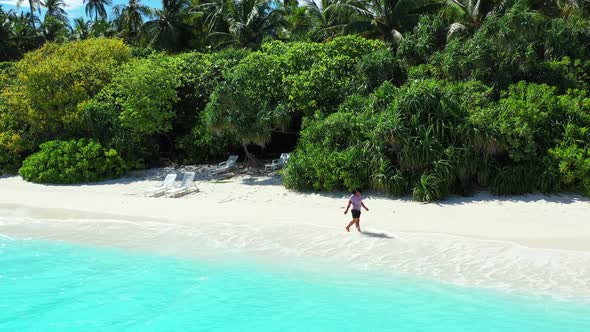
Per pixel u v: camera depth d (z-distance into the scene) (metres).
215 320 8.71
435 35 22.73
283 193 18.34
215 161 25.59
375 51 22.45
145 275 10.82
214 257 11.70
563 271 9.70
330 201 16.81
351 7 28.31
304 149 19.56
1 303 9.79
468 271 10.07
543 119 16.77
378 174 16.83
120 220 15.35
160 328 8.56
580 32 21.23
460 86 18.39
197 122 25.39
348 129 18.31
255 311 8.91
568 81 19.23
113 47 28.97
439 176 16.19
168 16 40.44
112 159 23.30
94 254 12.30
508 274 9.80
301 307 8.95
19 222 15.46
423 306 8.69
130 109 22.66
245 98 20.66
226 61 26.17
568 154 15.64
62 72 25.58
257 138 20.72
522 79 19.80
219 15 37.31
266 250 12.02
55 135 27.00
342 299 9.15
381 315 8.46
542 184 15.94
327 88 21.31
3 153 26.50
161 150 26.91
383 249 11.57
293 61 22.38
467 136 16.48
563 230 12.48
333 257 11.32
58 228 14.70
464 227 13.12
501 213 14.41
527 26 19.38
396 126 16.56
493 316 8.16
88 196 19.58
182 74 25.89
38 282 10.76
